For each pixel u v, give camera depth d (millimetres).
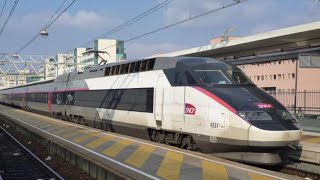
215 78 15148
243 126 13000
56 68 65562
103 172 11969
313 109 29000
